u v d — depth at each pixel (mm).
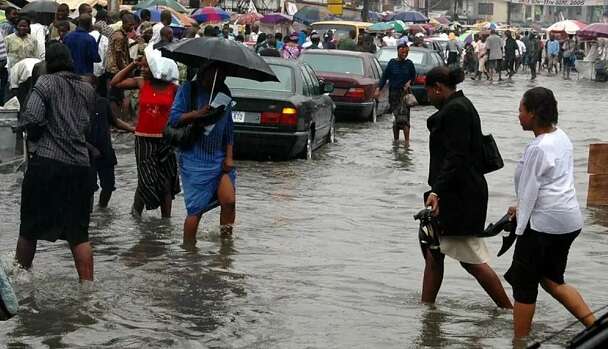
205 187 13586
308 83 23578
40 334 9617
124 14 25047
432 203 10438
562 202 9391
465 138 10289
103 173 15750
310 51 32281
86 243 11234
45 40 25438
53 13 31562
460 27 104750
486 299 11312
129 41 26219
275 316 10453
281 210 16234
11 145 19562
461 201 10453
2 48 23969
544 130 9508
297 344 9578
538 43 78438
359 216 16000
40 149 11070
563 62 72688
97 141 15516
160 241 13703
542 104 9445
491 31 67125
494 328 10164
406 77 26953
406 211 16562
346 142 26266
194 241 13633
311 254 13258
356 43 46000
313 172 20562
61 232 11133
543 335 9914
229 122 13625
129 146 23578
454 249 10664
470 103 10484
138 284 11438
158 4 42469
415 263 12969
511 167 22312
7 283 8141
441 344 9648
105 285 11320
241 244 13656
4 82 24312
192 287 11438
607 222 16078
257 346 9484
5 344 9305
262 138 21391
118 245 13391
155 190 15000
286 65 22734
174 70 14820
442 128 10430
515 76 71625
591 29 67125
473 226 10516
